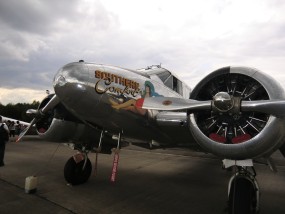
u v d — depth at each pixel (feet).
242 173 11.47
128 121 12.94
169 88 17.16
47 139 15.48
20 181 16.85
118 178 18.92
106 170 21.54
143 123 13.50
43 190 15.14
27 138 51.11
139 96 13.33
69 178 16.06
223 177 21.11
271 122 9.80
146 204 13.52
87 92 11.20
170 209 12.94
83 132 15.40
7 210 12.00
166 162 28.09
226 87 11.89
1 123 21.74
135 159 29.17
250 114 10.87
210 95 12.21
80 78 11.10
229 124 11.12
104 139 15.81
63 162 24.61
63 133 14.99
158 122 13.55
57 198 13.87
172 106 11.43
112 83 12.12
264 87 10.69
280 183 19.29
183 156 33.81
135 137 14.58
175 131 14.03
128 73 13.35
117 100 12.17
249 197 10.78
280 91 10.48
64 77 11.10
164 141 15.62
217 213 12.59
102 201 13.70
